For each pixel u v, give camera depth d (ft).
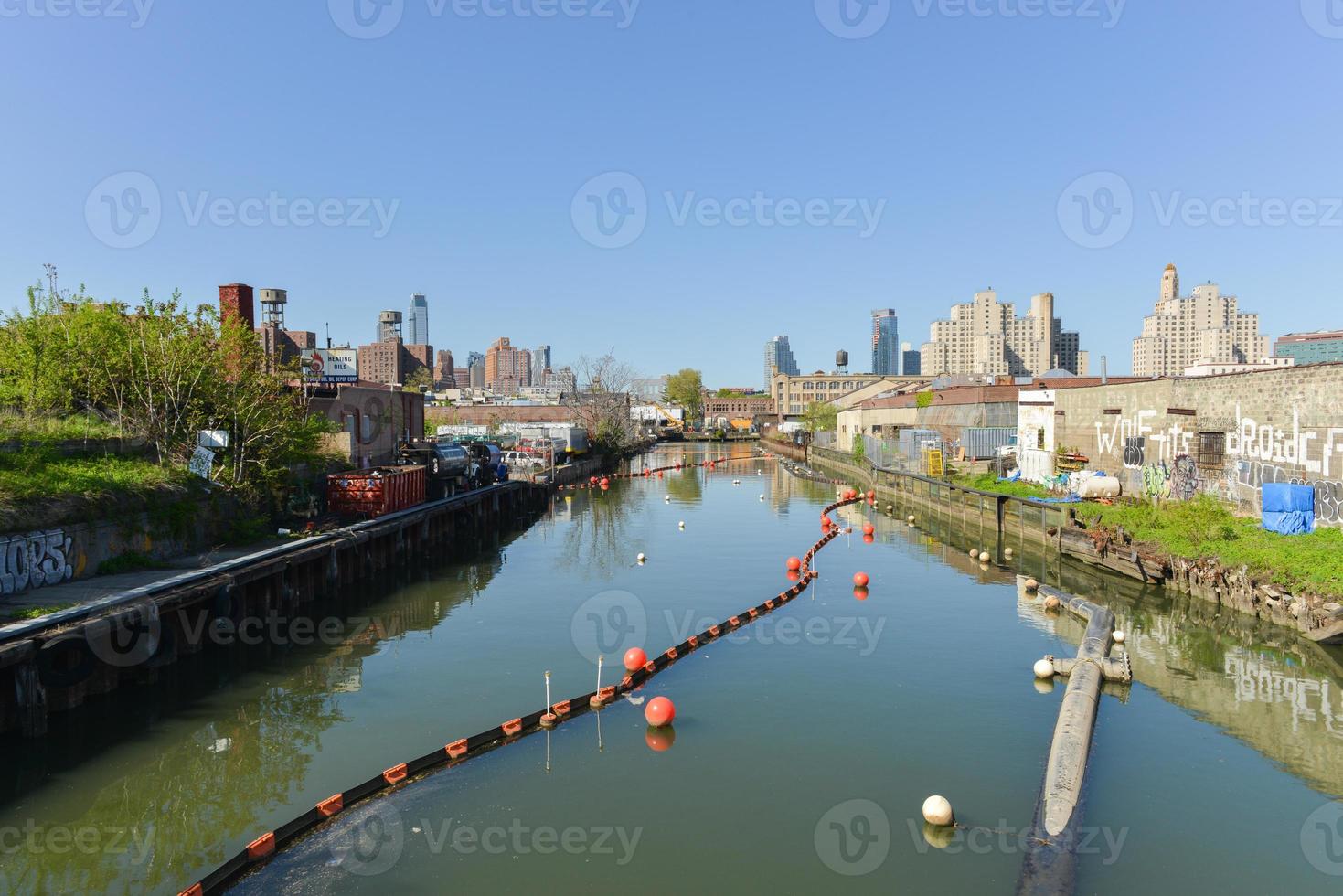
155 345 80.38
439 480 115.34
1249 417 78.28
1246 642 61.67
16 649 40.16
